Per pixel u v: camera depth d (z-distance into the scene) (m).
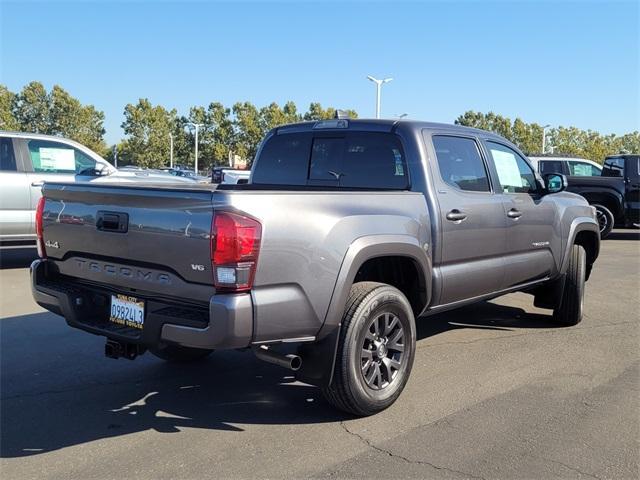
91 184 4.05
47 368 5.09
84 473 3.34
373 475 3.32
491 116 70.94
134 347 3.85
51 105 70.75
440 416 4.12
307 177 5.43
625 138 76.00
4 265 10.11
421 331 6.36
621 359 5.43
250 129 71.62
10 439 3.76
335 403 3.98
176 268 3.49
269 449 3.63
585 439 3.77
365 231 3.91
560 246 6.23
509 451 3.61
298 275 3.54
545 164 17.17
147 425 3.99
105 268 3.94
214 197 3.32
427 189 4.60
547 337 6.16
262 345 3.55
